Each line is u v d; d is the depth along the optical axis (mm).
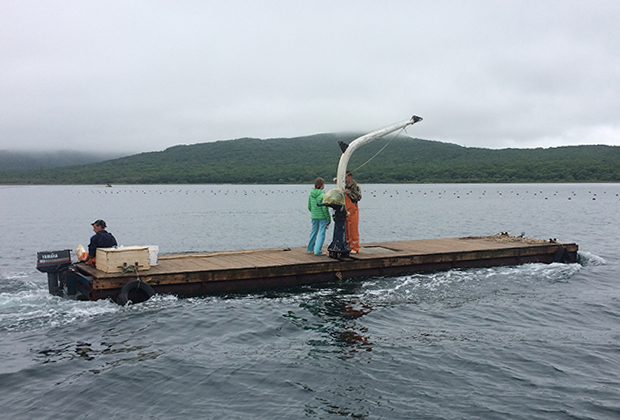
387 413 5910
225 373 7023
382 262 13352
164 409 6000
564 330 9062
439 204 60750
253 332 8812
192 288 11289
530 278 13453
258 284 11969
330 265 12703
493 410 5973
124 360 7508
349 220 13922
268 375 6961
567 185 151250
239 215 43219
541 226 31891
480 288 12258
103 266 10883
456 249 14961
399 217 40188
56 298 11094
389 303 10789
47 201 76688
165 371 7090
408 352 7840
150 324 9219
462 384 6688
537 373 7055
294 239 25531
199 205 61906
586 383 6723
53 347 8078
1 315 9750
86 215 44812
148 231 29984
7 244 23906
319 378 6863
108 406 6074
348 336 8625
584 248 20594
